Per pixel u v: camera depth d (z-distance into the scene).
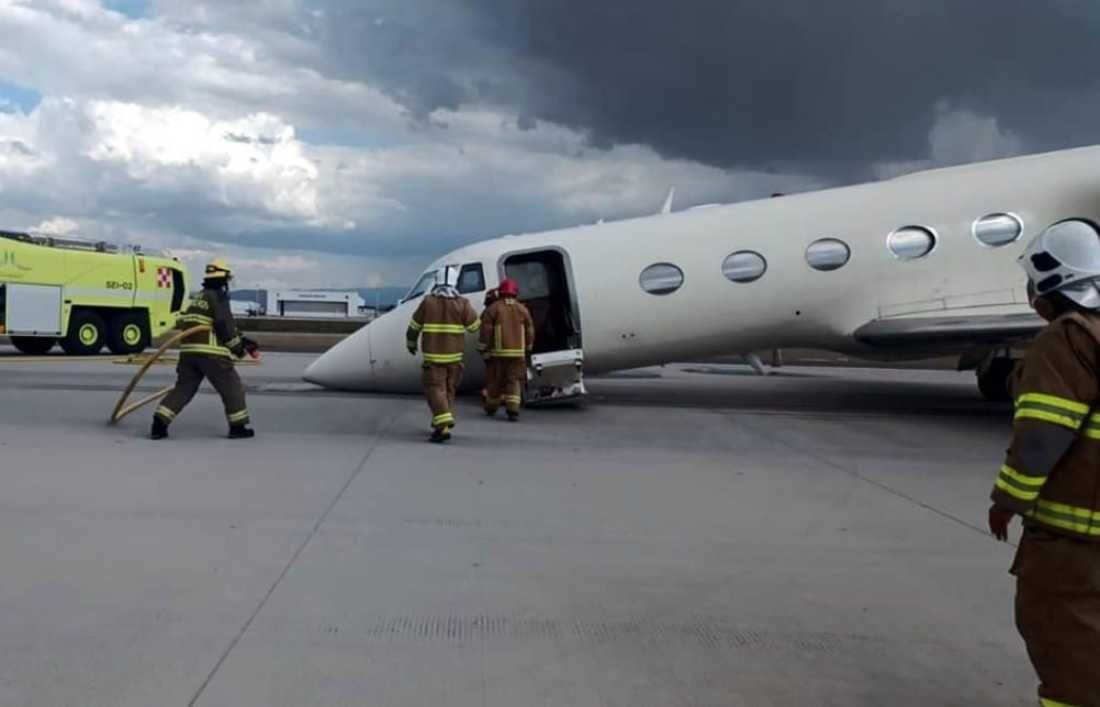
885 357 15.34
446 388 10.29
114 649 4.09
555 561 5.68
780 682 3.96
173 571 5.22
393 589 5.03
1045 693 2.93
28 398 13.14
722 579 5.40
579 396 13.84
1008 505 2.84
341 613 4.63
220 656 4.04
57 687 3.69
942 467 9.38
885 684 3.97
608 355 14.47
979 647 4.42
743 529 6.61
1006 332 12.69
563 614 4.73
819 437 11.41
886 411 14.59
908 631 4.61
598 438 10.90
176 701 3.59
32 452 8.77
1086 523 2.78
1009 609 4.96
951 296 13.88
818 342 14.57
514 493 7.60
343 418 11.95
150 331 26.98
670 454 9.85
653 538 6.30
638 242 14.34
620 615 4.74
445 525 6.47
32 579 5.01
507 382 12.33
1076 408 2.71
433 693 3.73
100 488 7.26
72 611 4.54
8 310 23.50
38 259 24.02
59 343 25.75
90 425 10.70
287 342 36.28
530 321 12.64
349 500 7.13
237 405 10.01
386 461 8.89
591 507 7.18
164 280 27.45
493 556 5.74
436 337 10.18
